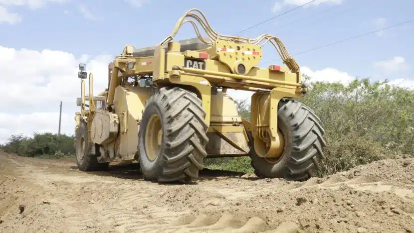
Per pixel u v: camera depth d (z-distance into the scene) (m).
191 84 6.34
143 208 4.53
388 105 9.21
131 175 8.85
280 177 6.95
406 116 8.29
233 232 3.10
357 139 7.70
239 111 13.52
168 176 6.11
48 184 7.36
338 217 3.04
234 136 7.21
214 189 5.47
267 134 7.11
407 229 2.73
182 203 4.56
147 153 6.71
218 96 7.36
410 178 4.01
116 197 5.36
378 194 3.46
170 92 6.16
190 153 5.92
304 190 3.97
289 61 7.34
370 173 4.46
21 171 11.04
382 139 8.45
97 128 8.99
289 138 6.71
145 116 6.73
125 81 8.77
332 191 3.72
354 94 9.91
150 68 7.55
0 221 5.73
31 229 4.37
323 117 9.05
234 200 4.40
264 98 7.21
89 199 5.49
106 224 3.95
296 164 6.62
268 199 3.91
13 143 26.69
